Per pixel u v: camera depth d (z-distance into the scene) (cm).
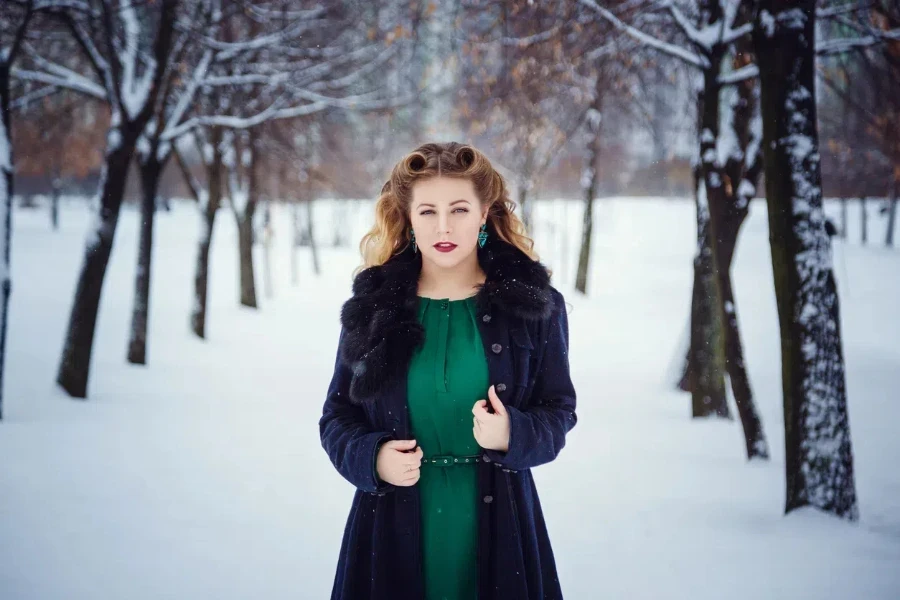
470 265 213
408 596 198
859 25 762
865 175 2316
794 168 466
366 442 191
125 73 888
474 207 199
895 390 966
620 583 381
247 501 512
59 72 949
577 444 700
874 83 875
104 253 845
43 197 4875
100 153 1559
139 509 486
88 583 374
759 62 476
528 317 200
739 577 384
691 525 466
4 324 706
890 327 1544
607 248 3316
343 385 213
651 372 1155
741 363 666
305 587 377
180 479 556
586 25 838
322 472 590
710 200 723
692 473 601
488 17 937
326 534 454
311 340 1516
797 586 370
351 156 2808
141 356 1110
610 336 1542
